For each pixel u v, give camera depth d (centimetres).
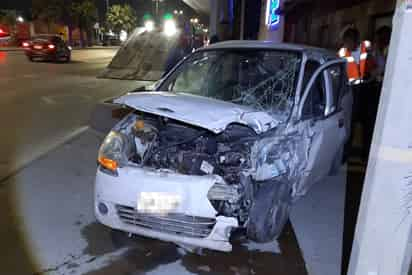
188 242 241
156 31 1399
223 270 255
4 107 748
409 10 144
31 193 362
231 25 1852
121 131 283
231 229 238
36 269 248
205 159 254
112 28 5828
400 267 171
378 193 165
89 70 1510
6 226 300
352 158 496
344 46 562
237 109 273
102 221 263
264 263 266
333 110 359
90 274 246
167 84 371
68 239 285
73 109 746
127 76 1273
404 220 164
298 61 328
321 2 962
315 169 331
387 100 156
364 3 715
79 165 442
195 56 380
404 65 149
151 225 247
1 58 1955
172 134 282
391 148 158
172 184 238
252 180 254
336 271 259
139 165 258
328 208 355
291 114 294
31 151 486
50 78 1217
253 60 349
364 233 172
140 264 258
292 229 314
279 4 1120
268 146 257
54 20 4278
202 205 234
